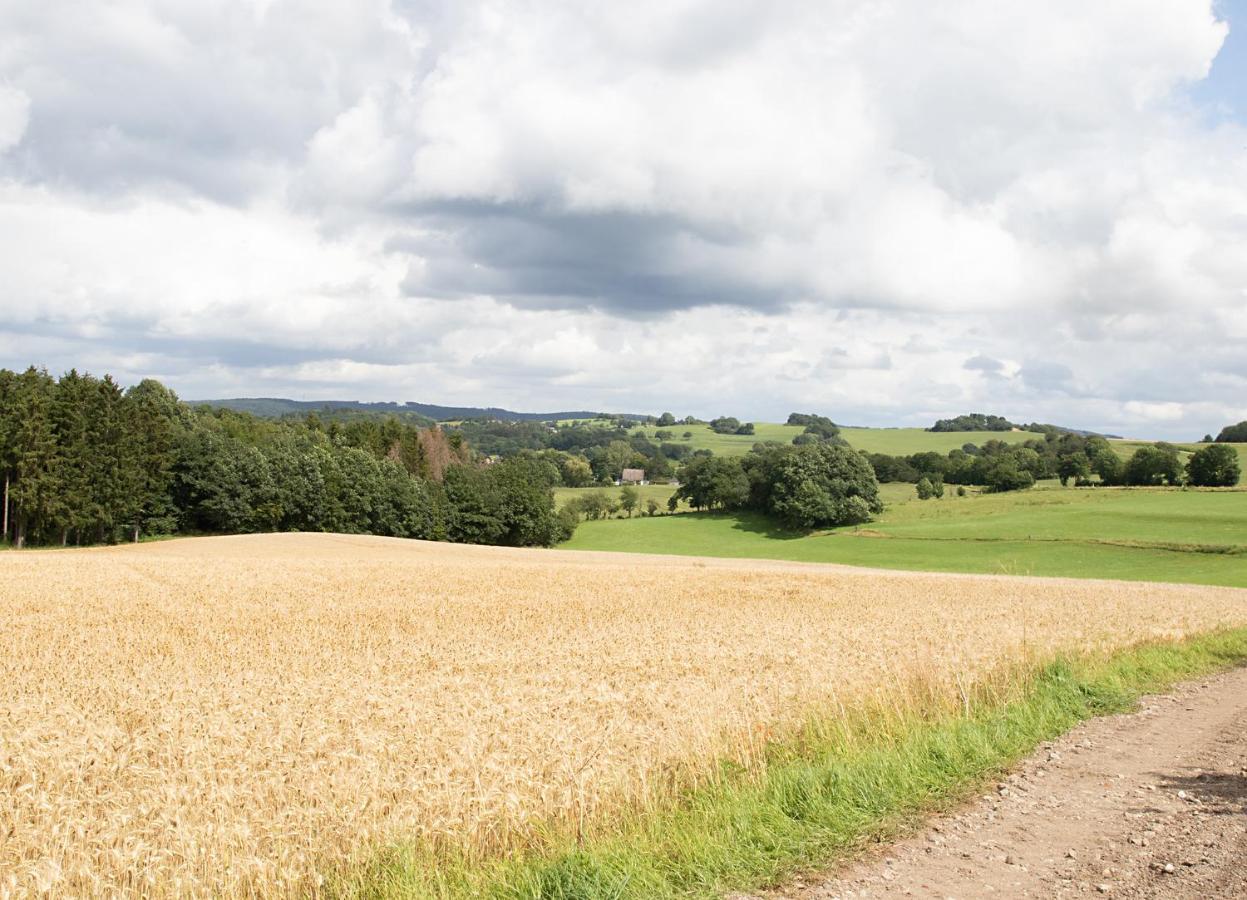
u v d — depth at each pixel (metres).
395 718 10.42
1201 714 14.94
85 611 26.27
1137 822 8.95
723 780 9.72
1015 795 9.92
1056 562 74.00
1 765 8.23
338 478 95.38
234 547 65.94
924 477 128.00
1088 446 135.25
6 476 71.12
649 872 7.43
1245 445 155.50
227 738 9.42
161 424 82.50
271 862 6.98
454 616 27.27
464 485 108.31
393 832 7.69
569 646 18.47
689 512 124.38
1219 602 35.91
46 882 6.30
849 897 7.09
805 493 104.94
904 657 16.05
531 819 8.23
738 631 21.64
